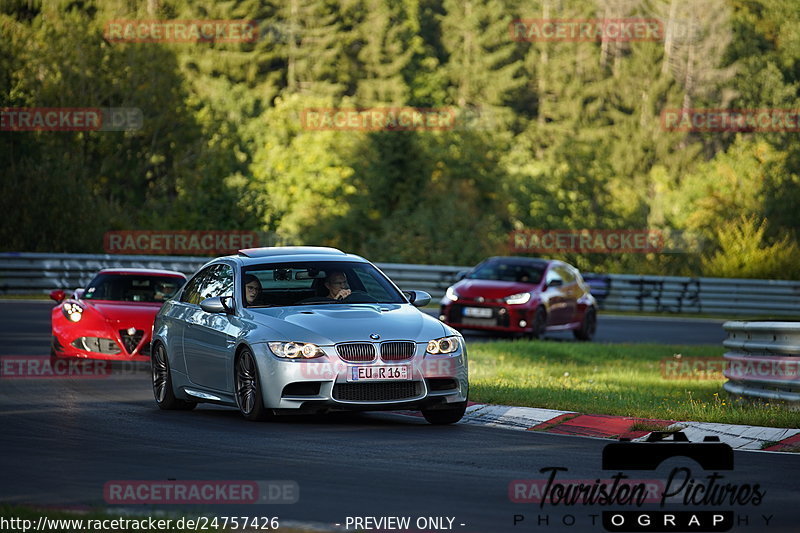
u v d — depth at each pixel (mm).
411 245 137000
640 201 184625
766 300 117188
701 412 37500
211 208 129250
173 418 36688
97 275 54500
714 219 172375
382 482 25516
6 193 108562
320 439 31984
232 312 36906
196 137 149250
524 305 74312
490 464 28266
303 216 184000
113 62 143000
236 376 36000
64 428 33719
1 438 31469
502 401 40062
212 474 26141
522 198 177250
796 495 25031
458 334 36281
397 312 36531
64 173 113062
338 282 37875
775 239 157750
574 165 178000
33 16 172500
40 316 76312
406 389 34750
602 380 50688
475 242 138500
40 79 138750
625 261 144875
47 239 109125
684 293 115188
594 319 82000
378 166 159125
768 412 37250
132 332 49594
